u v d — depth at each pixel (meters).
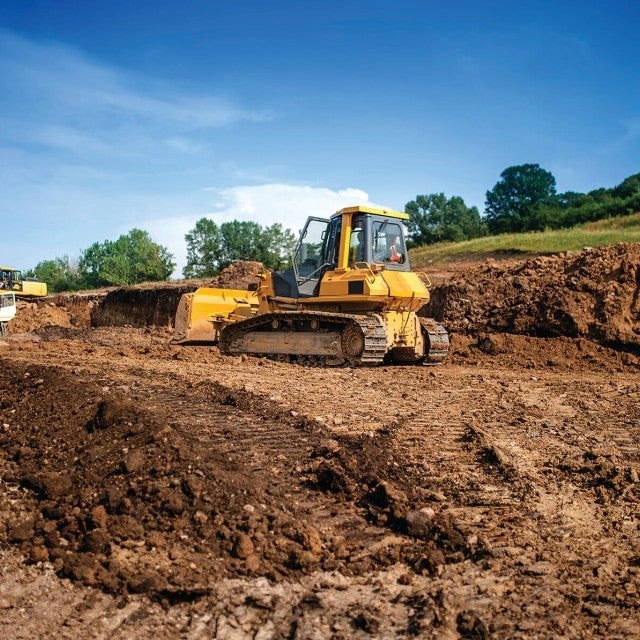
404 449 7.55
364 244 14.41
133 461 6.10
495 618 4.23
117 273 66.19
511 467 7.00
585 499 6.24
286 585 4.58
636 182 66.88
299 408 9.16
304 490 6.13
